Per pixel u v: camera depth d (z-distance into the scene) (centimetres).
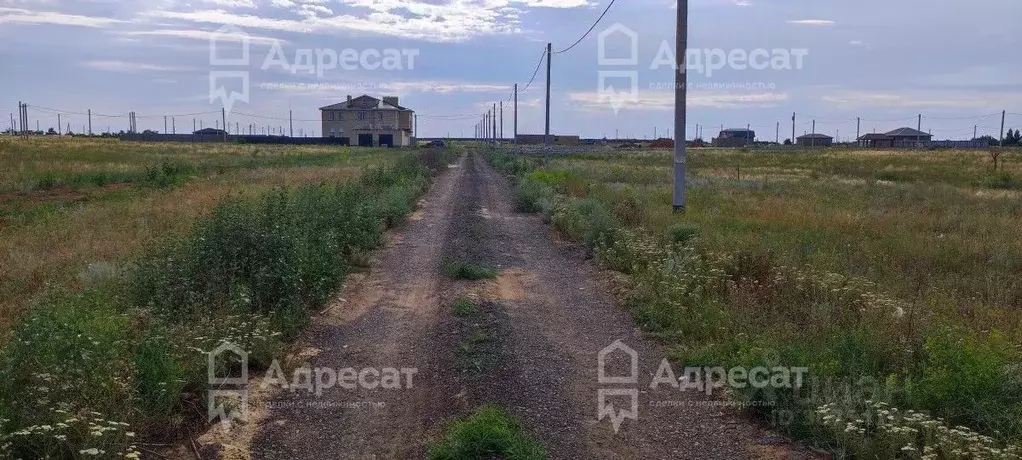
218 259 914
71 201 2234
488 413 595
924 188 3008
